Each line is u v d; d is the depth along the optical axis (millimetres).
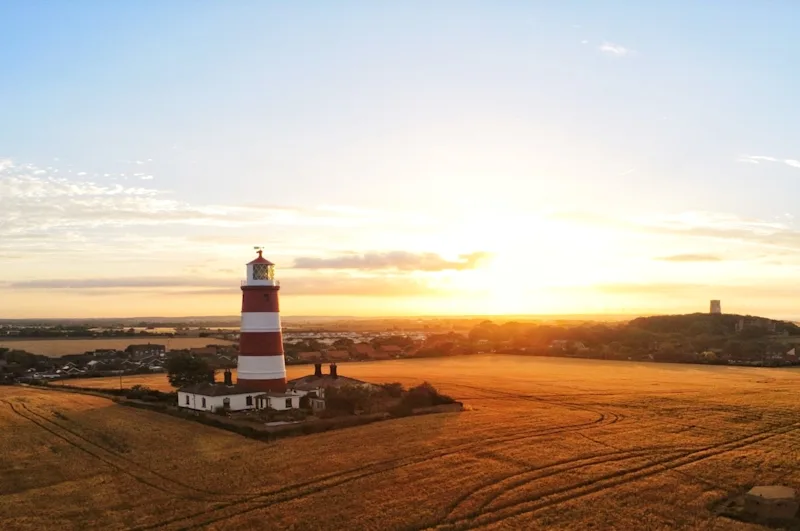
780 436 76625
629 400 108750
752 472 60375
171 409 92750
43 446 69938
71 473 59125
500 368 179500
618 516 48656
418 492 52969
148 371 172375
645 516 48719
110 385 134750
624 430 79312
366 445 69188
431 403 96250
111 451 67375
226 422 80000
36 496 52594
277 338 92062
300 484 55000
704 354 195250
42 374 163375
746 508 50469
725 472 60250
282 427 75750
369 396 91250
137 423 83375
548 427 80688
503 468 60219
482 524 46719
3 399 109562
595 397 113312
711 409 97875
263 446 69000
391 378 149625
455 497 51781
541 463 62188
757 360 191750
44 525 46250
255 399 89438
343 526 45781
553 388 128500
